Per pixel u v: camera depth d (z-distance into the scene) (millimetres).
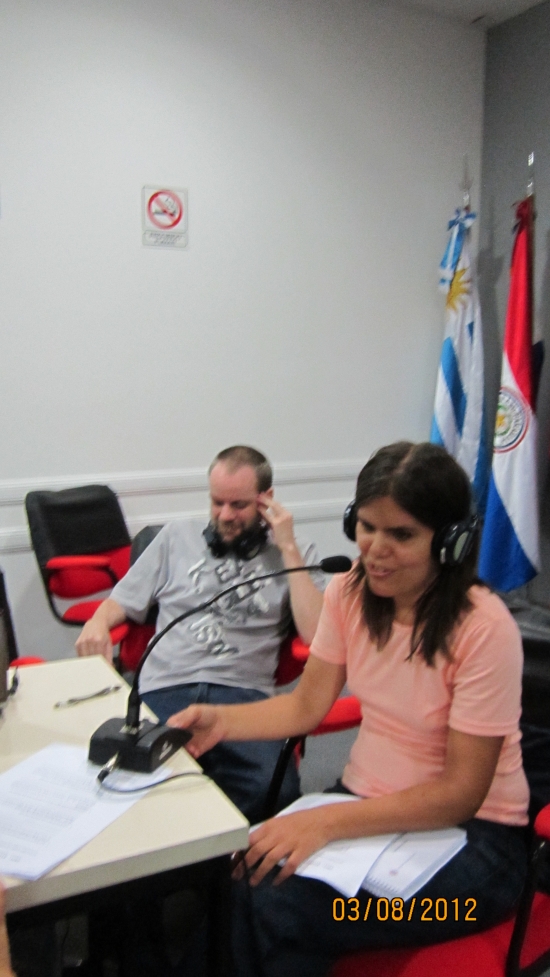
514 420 3307
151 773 1059
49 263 3059
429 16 3637
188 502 3441
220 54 3230
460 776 1133
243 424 3516
